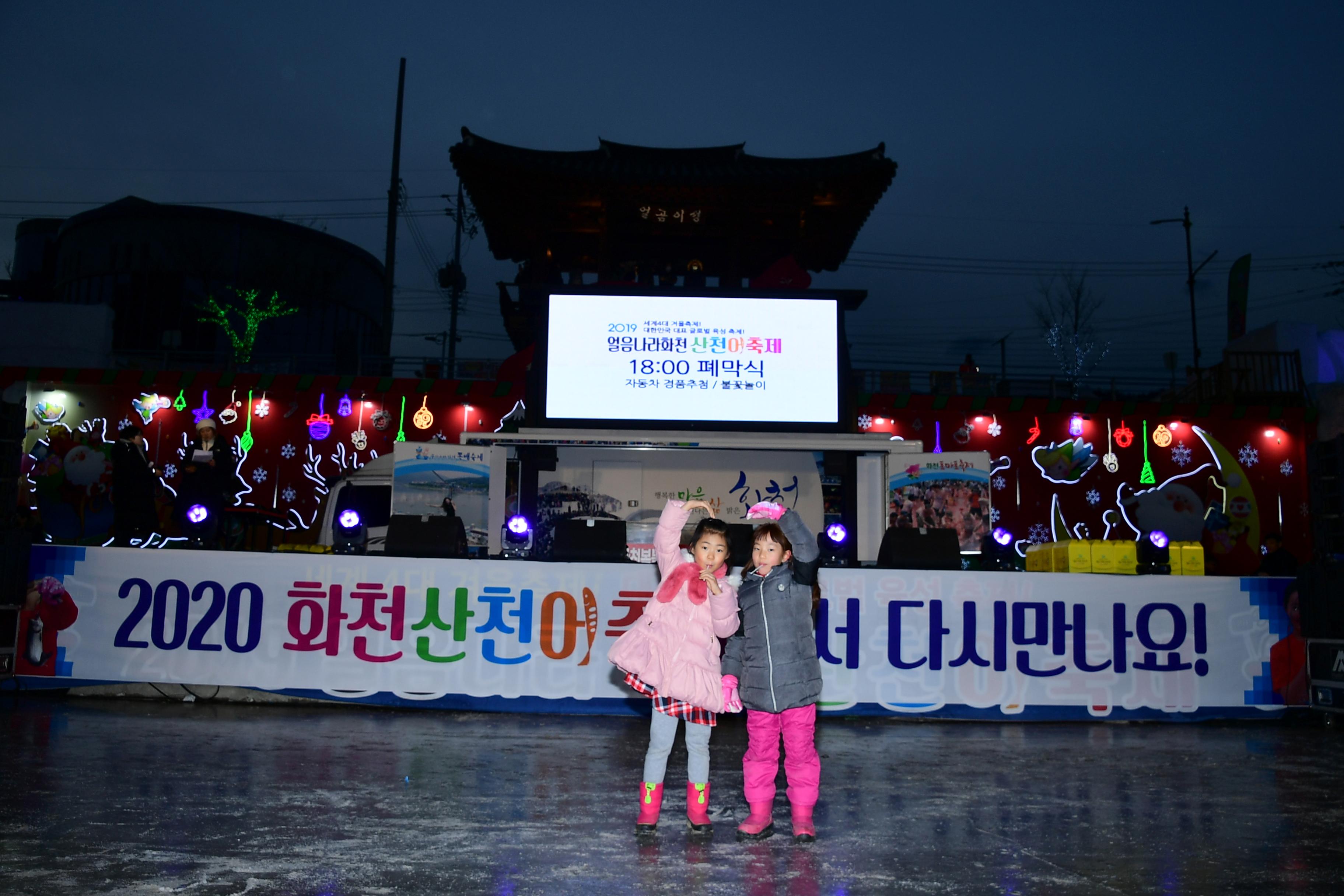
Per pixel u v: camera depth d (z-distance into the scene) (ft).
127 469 29.35
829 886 10.59
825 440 31.37
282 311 118.93
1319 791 16.26
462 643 24.47
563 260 83.41
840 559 28.99
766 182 73.36
